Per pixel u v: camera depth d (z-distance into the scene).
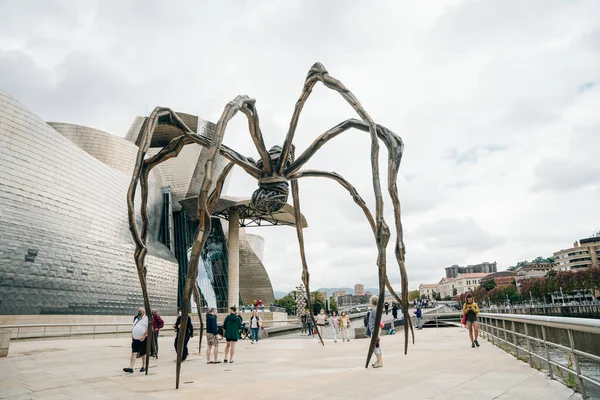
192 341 21.11
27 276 24.56
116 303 31.22
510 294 103.94
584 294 91.94
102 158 42.97
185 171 52.19
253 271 69.44
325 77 8.00
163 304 37.81
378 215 7.01
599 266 72.38
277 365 9.96
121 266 32.16
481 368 7.71
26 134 25.34
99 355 13.36
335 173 9.82
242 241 69.25
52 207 26.77
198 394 6.27
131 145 45.47
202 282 51.19
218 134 6.81
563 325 5.07
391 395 5.62
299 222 12.32
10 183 24.09
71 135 42.44
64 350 15.30
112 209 33.12
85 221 29.59
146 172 8.66
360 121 8.34
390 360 9.65
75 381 7.89
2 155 23.78
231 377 8.05
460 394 5.47
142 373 8.96
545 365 7.00
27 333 22.41
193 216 54.28
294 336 25.77
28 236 24.84
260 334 24.08
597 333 4.02
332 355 12.05
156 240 46.47
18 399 6.25
